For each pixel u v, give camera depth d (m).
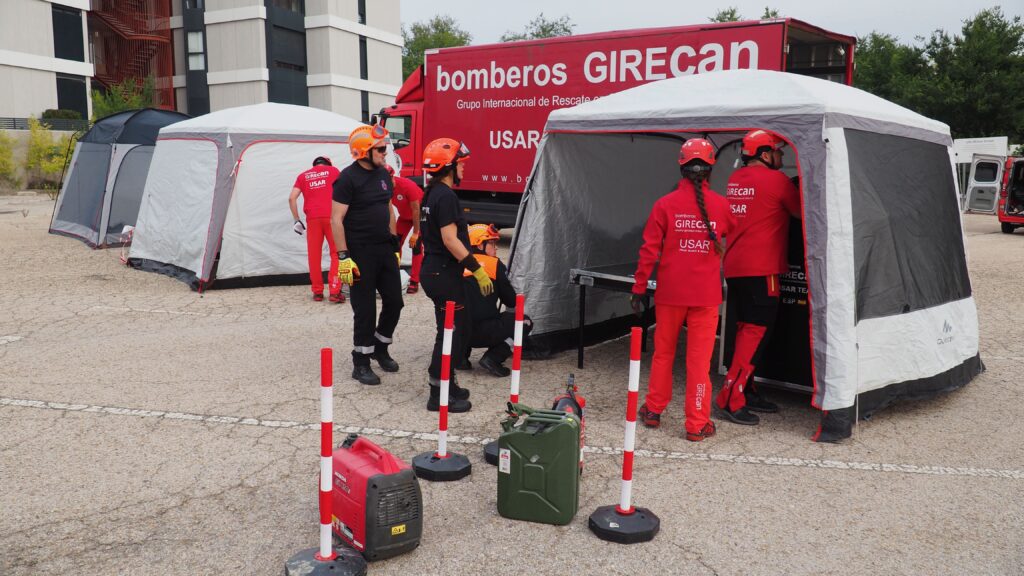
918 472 4.24
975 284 11.11
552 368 6.37
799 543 3.41
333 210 5.39
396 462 3.24
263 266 9.77
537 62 12.05
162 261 10.41
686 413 4.70
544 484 3.52
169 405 5.13
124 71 38.34
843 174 4.72
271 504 3.69
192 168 9.91
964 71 32.00
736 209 4.92
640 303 4.78
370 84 42.38
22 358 6.23
